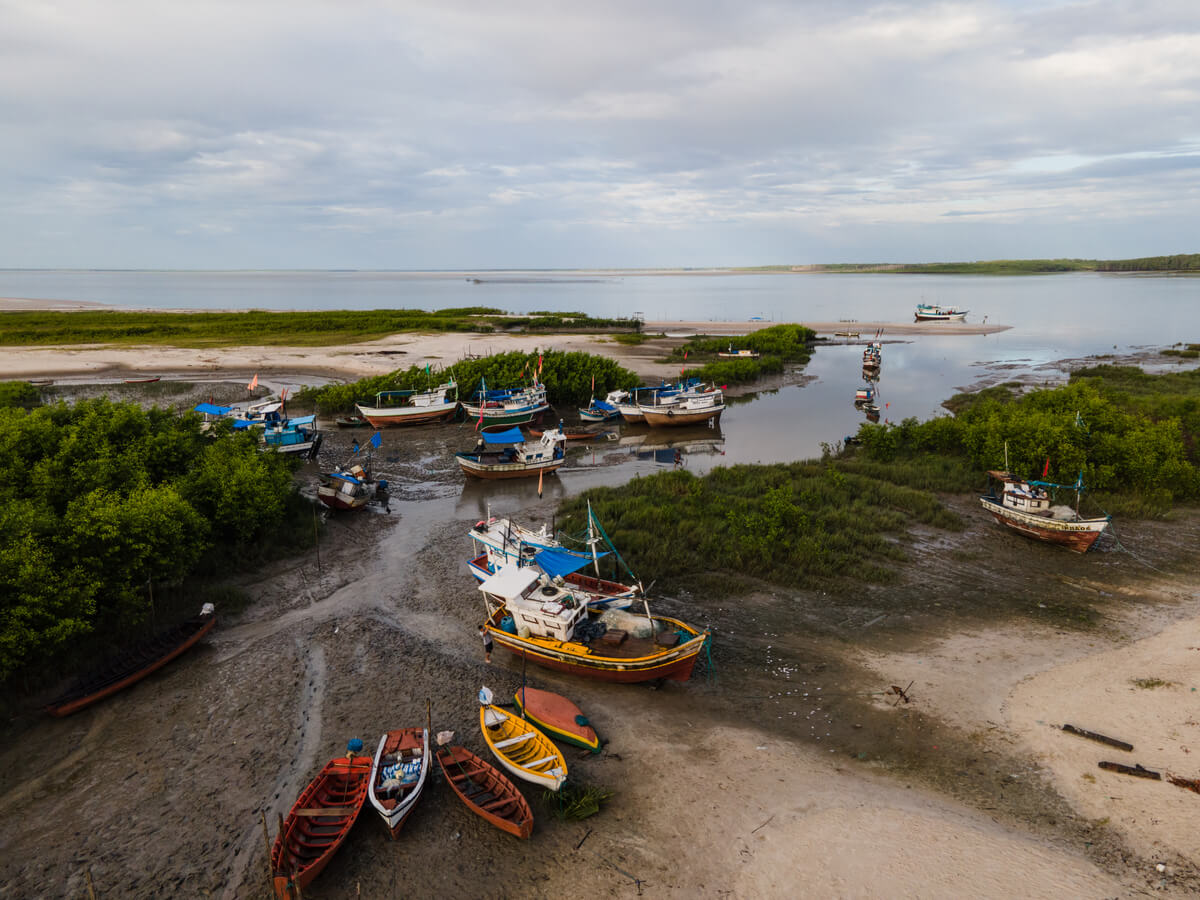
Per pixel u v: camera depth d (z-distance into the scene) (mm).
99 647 20125
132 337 95125
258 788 15492
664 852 13688
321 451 46219
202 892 12898
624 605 22141
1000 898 12352
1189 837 13406
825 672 20031
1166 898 12227
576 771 16031
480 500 36562
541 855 13703
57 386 64312
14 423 28266
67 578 18828
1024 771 15602
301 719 17938
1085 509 32438
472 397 57094
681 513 32125
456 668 20391
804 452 46875
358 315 124062
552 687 19562
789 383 73375
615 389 61875
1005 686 18922
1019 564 27375
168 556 21891
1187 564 26938
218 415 44438
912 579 26125
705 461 44875
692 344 90938
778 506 29578
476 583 26125
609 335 103875
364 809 14781
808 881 12867
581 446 49531
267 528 28016
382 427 52688
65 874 13180
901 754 16375
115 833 14180
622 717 18141
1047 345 99250
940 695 18656
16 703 17812
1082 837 13695
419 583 26094
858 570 26297
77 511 21359
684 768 16078
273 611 23688
